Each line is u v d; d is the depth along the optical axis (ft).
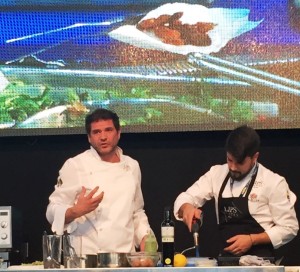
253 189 13.93
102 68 17.10
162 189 17.44
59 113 17.06
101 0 17.10
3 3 17.11
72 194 13.93
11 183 17.54
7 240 15.02
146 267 11.18
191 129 16.93
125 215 13.91
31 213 17.52
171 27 17.08
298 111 16.85
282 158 17.33
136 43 17.10
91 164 14.10
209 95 16.98
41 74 17.10
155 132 17.25
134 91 17.06
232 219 14.01
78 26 17.11
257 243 13.39
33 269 11.28
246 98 16.93
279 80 16.90
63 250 12.15
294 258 17.16
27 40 17.11
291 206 13.80
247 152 13.46
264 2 16.96
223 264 12.20
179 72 17.03
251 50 16.94
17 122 17.06
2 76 17.11
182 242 17.31
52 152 17.60
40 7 17.08
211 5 17.03
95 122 13.99
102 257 11.85
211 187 14.52
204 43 17.02
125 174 14.19
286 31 16.92
